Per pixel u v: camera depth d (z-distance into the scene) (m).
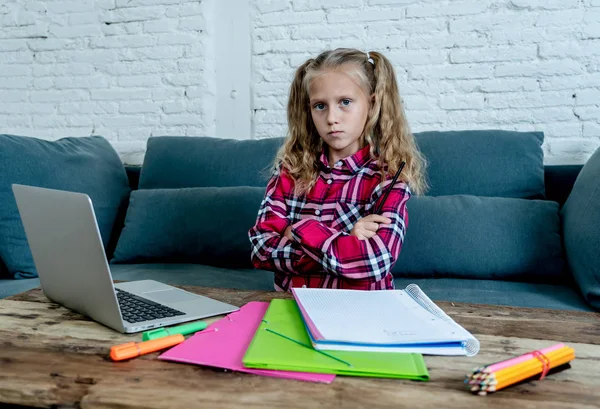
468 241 1.62
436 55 2.07
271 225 1.22
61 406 0.53
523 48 2.00
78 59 2.43
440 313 0.77
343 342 0.64
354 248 1.06
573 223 1.48
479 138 1.83
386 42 2.11
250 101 2.28
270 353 0.62
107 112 2.42
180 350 0.65
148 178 2.05
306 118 1.34
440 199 1.72
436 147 1.83
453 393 0.54
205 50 2.29
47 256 0.84
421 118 2.10
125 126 2.41
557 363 0.59
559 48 1.96
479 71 2.04
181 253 1.82
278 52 2.22
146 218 1.86
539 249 1.57
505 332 0.74
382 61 1.29
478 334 0.73
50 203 0.77
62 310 0.86
